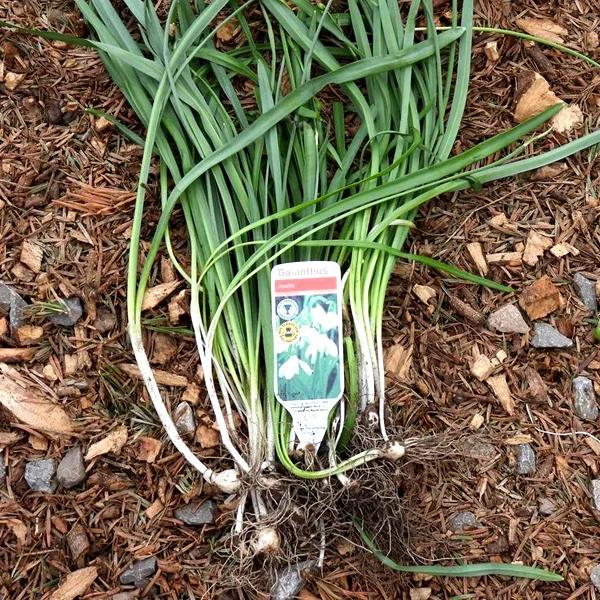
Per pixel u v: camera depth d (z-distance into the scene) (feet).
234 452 1.52
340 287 1.56
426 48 1.64
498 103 1.81
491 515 1.60
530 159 1.68
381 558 1.52
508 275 1.72
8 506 1.54
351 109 1.78
